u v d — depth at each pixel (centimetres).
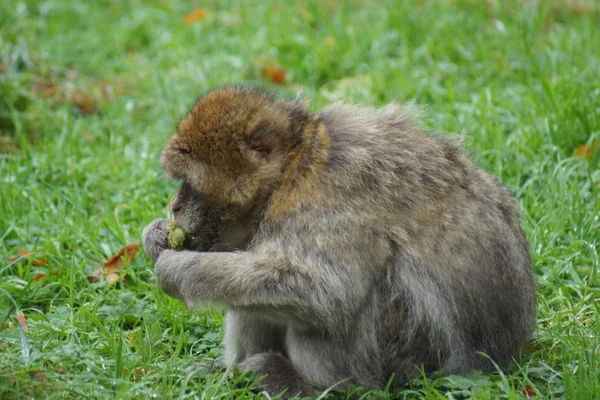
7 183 1412
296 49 1944
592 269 1199
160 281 983
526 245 1056
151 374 985
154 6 2309
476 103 1572
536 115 1527
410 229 963
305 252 941
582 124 1469
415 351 986
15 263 1250
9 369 925
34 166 1484
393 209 959
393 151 985
